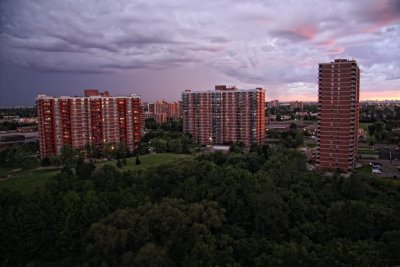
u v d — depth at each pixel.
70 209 94.69
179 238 80.12
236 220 90.69
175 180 111.88
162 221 83.56
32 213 92.88
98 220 92.19
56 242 90.31
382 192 101.94
